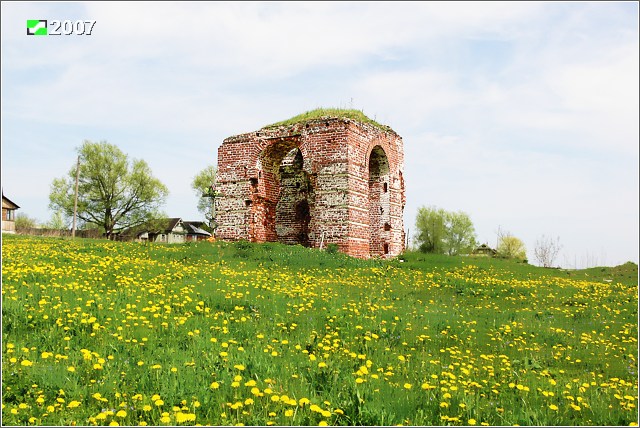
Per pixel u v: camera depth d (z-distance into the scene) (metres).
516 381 8.55
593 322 14.58
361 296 16.17
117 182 66.19
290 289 16.03
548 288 21.31
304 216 34.75
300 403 6.39
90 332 9.66
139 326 10.25
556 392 8.00
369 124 30.61
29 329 9.60
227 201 31.00
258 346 9.35
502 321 13.91
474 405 7.03
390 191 33.06
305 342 10.03
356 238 27.97
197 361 8.14
